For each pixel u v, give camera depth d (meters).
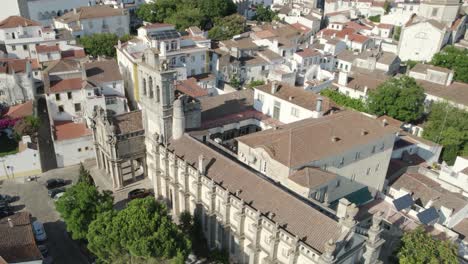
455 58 136.88
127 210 50.09
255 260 52.62
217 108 88.50
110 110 97.81
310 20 188.50
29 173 81.12
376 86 112.69
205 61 125.19
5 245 52.03
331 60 147.62
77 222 56.34
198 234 61.75
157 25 129.50
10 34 128.62
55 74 95.25
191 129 71.88
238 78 132.50
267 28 170.12
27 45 130.12
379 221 47.22
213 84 122.25
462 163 85.56
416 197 75.31
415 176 81.88
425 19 160.38
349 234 44.31
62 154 83.94
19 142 87.25
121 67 118.56
